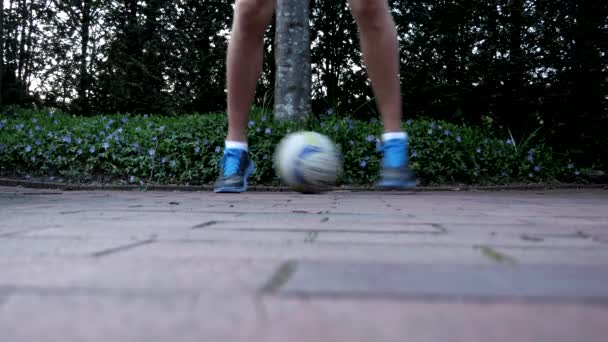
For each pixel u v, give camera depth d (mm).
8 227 1521
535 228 1572
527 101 7973
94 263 863
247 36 2199
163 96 9812
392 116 2076
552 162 7309
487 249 1069
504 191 6109
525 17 7773
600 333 468
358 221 1810
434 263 863
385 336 459
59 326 497
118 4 9836
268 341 446
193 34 9844
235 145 2344
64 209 2396
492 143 6883
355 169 6051
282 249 1068
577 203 3600
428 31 8328
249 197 4195
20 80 9945
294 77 6523
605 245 1146
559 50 7969
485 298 595
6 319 521
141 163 6098
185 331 475
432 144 6383
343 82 9328
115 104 9672
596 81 7961
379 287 655
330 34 9320
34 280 717
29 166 6516
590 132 7871
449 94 8055
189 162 6027
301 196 4492
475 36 8125
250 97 2312
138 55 10031
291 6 6539
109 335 468
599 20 7887
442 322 499
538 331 473
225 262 870
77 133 6508
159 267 821
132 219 1833
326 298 591
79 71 9852
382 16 2020
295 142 2150
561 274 753
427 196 4773
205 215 2053
